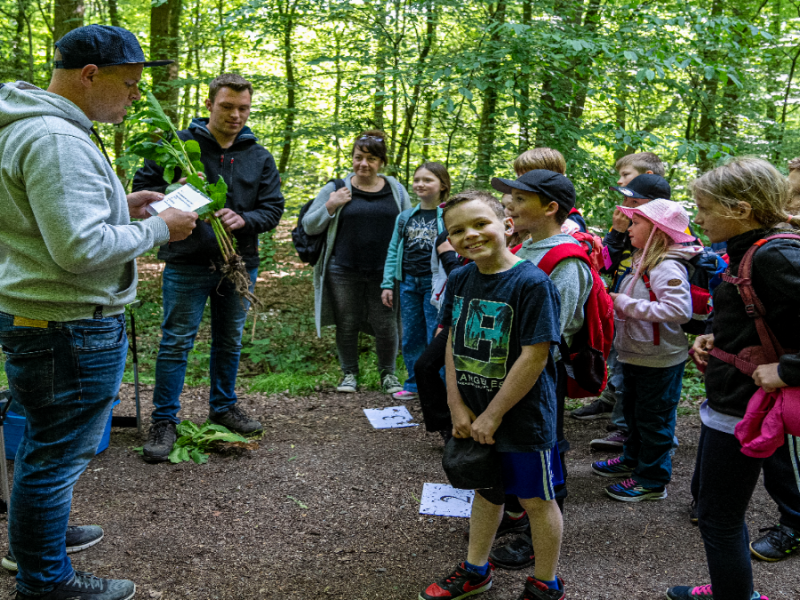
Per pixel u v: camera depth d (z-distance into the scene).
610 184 5.30
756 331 1.74
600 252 2.66
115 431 3.61
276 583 2.26
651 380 2.88
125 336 2.10
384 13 5.55
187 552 2.45
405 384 4.45
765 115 7.12
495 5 5.89
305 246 4.51
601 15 5.59
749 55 6.12
